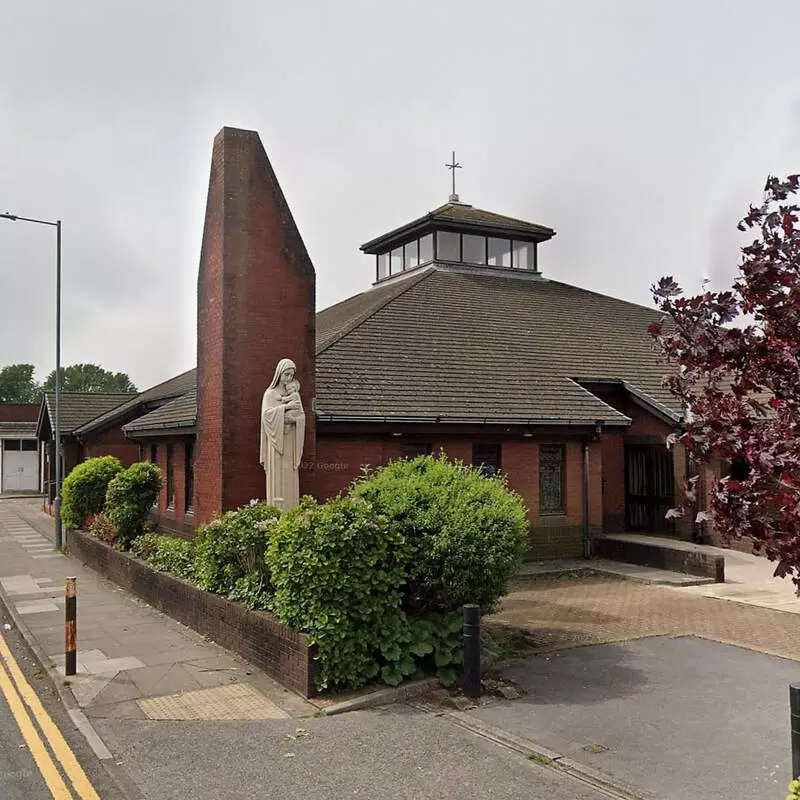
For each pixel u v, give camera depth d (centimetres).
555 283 2672
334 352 1744
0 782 599
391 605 820
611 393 2030
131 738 687
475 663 788
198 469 1490
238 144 1401
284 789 580
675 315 409
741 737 671
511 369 1895
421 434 1605
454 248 2523
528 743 662
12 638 1103
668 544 1689
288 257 1430
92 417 3347
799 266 390
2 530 2709
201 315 1497
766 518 360
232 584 1023
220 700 786
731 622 1120
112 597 1384
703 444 386
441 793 570
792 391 374
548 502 1753
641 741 665
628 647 983
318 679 787
